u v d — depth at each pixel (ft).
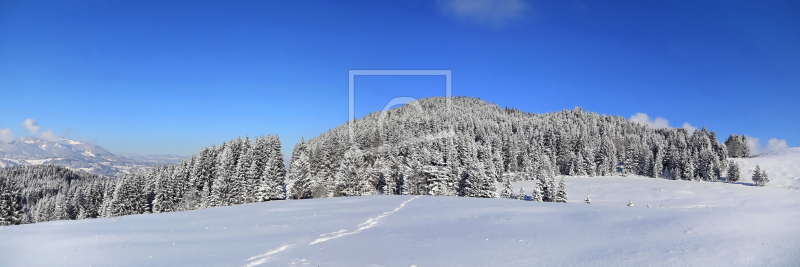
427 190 191.11
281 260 32.96
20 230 52.85
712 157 311.68
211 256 35.12
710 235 34.47
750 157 400.88
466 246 37.37
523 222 52.01
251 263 32.22
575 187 262.47
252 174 180.24
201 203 187.01
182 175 204.54
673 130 513.86
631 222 46.11
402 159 231.71
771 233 33.12
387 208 81.35
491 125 449.48
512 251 34.06
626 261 28.19
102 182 215.72
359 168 200.13
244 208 93.04
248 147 227.61
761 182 256.73
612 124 570.46
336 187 189.37
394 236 45.39
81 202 206.08
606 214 54.54
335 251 36.63
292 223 61.00
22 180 408.26
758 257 26.35
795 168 317.01
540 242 37.58
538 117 649.61
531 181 292.81
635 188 246.88
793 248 27.66
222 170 186.09
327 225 57.21
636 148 348.38
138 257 34.47
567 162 345.72
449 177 183.11
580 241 36.94
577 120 595.06
